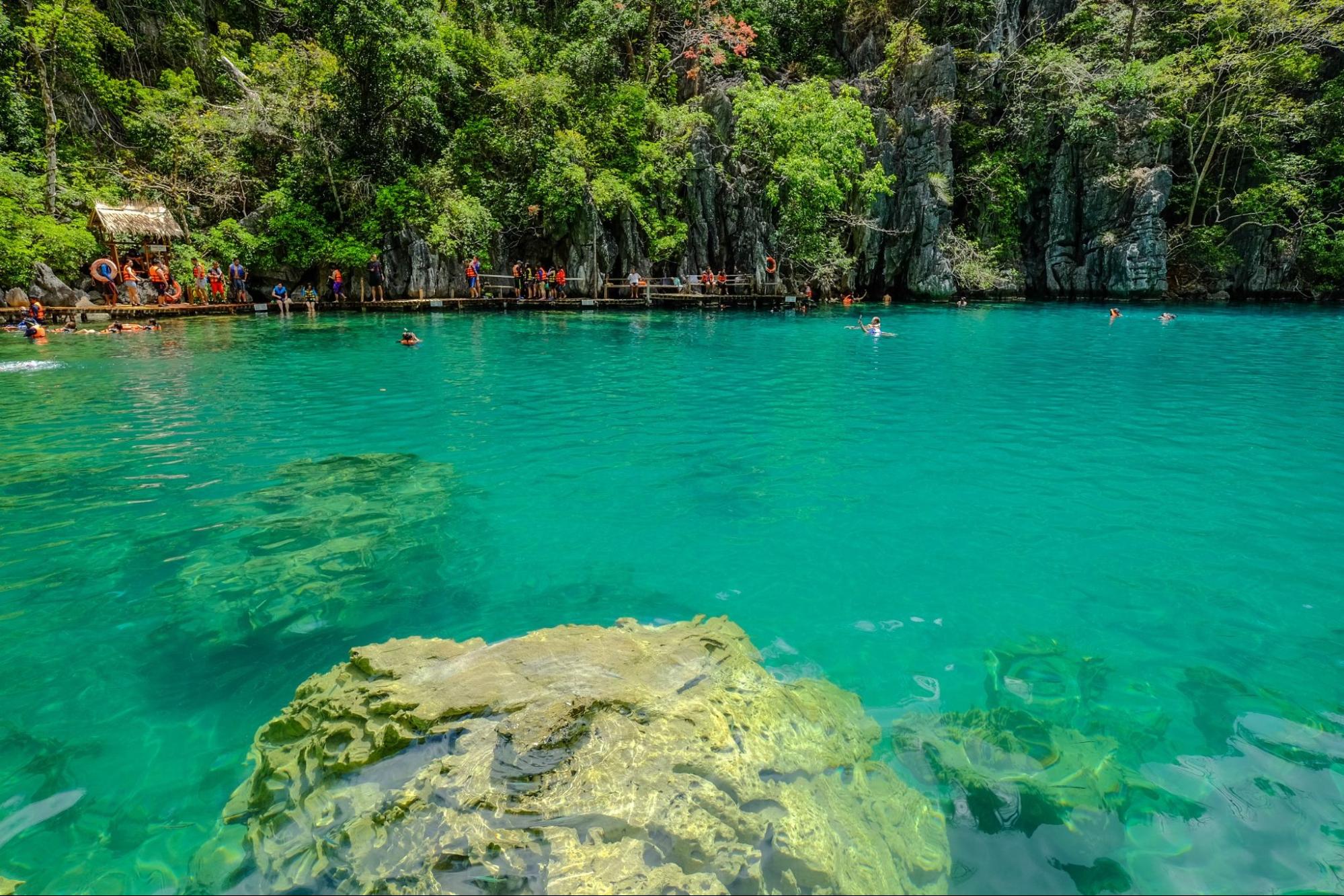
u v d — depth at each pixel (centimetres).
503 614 491
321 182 2848
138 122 2755
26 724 375
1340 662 433
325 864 263
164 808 315
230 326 2212
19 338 1850
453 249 2867
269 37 3309
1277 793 327
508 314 2736
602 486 748
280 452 866
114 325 2050
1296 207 3481
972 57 3769
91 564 561
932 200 3547
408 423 1012
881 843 286
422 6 3092
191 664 430
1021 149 3688
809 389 1284
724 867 256
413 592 522
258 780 318
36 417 1029
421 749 304
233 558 574
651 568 561
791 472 798
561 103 3128
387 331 2148
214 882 269
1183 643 455
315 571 552
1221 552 589
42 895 270
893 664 431
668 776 292
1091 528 639
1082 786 330
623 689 344
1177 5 3716
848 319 2664
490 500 706
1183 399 1192
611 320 2569
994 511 680
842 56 4125
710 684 365
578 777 287
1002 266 3672
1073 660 436
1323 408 1123
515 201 3041
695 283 3198
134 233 2406
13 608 493
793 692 379
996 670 425
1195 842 298
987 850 290
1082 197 3619
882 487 748
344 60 2781
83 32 2691
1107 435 956
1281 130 3556
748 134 3394
